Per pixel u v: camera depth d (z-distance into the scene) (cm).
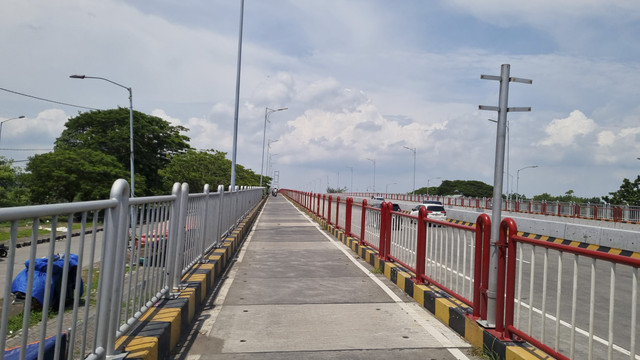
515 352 434
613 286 348
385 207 996
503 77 527
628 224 2556
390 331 574
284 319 624
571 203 3259
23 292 567
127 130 5056
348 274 959
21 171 5875
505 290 493
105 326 349
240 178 8588
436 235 696
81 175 4291
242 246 1427
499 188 510
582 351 516
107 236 346
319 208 2498
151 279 504
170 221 575
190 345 516
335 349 507
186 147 5753
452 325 584
